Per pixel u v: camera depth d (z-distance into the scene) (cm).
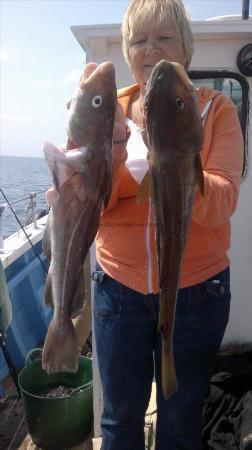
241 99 286
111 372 191
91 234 162
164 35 164
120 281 184
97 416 288
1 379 394
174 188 139
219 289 181
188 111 135
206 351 184
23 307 453
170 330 155
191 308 177
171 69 135
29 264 473
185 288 177
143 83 175
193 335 179
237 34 267
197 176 140
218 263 183
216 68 282
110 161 156
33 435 312
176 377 176
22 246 452
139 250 180
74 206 157
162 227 143
